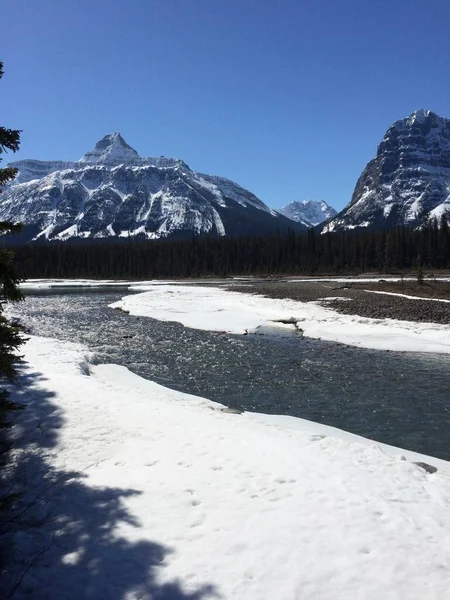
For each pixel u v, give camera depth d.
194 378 15.68
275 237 118.44
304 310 30.33
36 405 10.52
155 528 5.69
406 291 39.75
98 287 75.25
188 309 34.31
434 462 8.62
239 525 5.69
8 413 9.88
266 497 6.42
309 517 5.87
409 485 7.00
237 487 6.72
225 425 9.69
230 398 13.35
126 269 109.19
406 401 12.86
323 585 4.61
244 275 101.94
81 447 8.41
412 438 10.17
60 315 34.00
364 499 6.39
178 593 4.53
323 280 68.88
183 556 5.11
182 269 105.62
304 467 7.49
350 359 18.50
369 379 15.32
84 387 12.08
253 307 33.44
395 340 21.47
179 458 7.82
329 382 15.01
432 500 6.53
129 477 7.15
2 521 6.05
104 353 19.84
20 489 6.97
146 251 112.31
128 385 13.95
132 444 8.49
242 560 5.01
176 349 20.80
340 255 101.38
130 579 4.76
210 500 6.34
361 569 4.85
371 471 7.47
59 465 7.71
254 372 16.48
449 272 75.56
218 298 41.16
